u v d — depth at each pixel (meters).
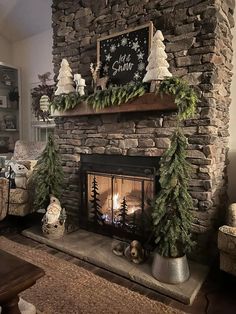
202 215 2.10
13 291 0.97
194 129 2.09
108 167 2.66
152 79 2.12
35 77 4.44
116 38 2.54
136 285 1.95
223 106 2.29
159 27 2.28
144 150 2.36
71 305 1.71
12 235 2.85
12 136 4.68
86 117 2.79
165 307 1.71
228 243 1.80
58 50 3.05
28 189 3.13
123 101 2.29
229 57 2.34
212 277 2.04
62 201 3.05
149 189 2.40
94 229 2.80
